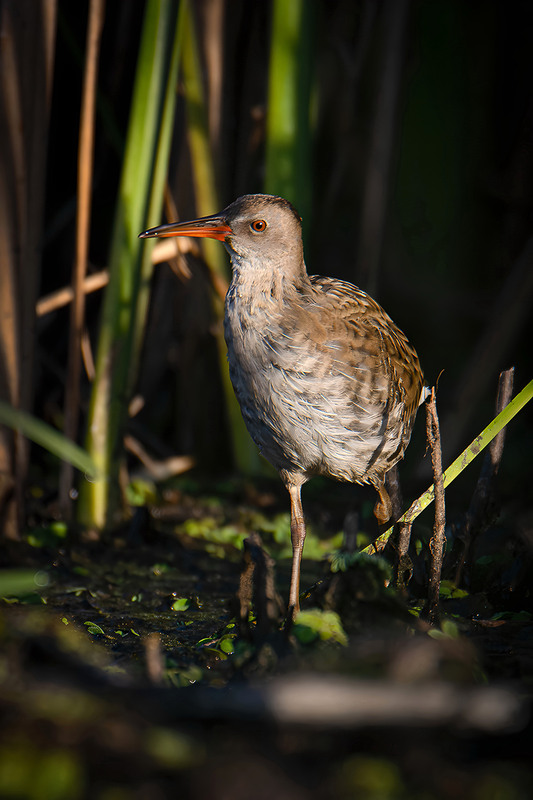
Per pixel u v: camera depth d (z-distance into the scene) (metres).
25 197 8.87
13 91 8.62
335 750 4.52
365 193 11.91
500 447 7.61
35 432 7.61
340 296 7.73
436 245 13.87
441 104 13.06
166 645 6.83
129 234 9.34
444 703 4.35
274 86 10.64
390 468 7.99
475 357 11.99
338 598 5.82
